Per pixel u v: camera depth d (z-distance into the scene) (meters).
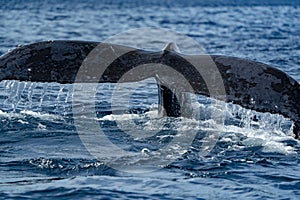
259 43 96.44
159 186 28.36
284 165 31.70
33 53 35.72
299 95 33.75
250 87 34.19
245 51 85.75
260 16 173.25
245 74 34.56
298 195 27.91
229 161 31.94
